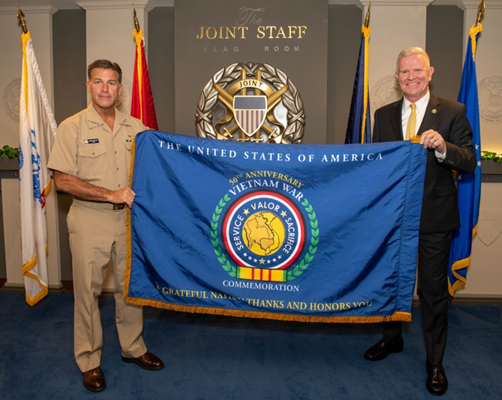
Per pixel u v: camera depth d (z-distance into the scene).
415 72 2.33
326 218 2.10
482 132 3.73
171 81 3.96
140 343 2.61
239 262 2.15
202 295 2.16
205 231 2.17
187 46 3.71
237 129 3.68
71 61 4.01
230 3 3.66
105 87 2.27
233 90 3.62
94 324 2.35
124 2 3.77
